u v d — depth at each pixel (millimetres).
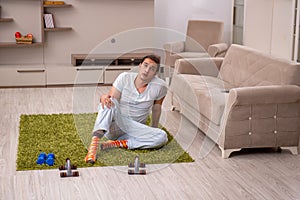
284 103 4469
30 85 7242
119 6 7617
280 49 7734
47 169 4152
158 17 8359
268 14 8078
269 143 4527
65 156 4406
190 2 8414
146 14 7723
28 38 7250
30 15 7371
